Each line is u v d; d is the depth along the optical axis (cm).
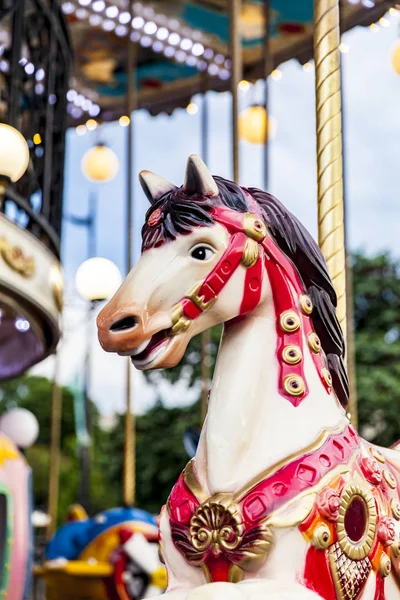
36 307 697
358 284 1792
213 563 229
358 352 1655
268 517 223
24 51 955
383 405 1566
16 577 636
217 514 226
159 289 227
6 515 639
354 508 233
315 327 251
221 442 232
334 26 307
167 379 1712
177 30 948
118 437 1786
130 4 906
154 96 1070
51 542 845
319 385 243
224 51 973
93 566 793
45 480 2417
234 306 234
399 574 247
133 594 795
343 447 237
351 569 231
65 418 2692
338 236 295
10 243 646
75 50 995
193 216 232
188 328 229
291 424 234
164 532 240
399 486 257
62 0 905
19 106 682
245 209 239
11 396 2753
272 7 852
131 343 224
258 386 236
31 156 716
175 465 1684
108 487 2088
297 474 227
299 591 216
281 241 245
